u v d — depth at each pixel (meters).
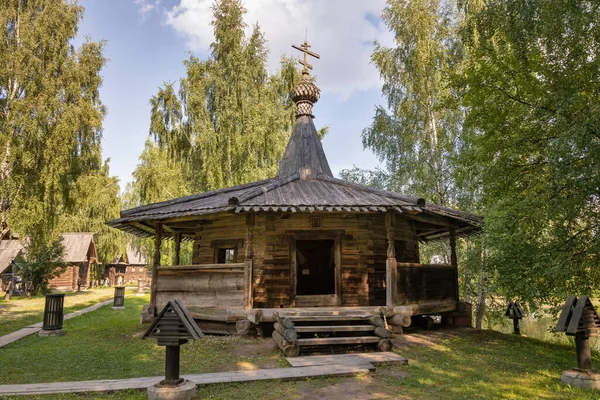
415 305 9.72
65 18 22.66
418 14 17.17
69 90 21.83
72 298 27.11
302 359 7.16
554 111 9.90
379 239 10.96
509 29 9.23
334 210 8.74
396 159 18.53
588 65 9.14
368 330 8.30
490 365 7.29
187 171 23.91
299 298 9.91
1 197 20.31
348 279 10.24
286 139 22.83
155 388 5.07
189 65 23.78
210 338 9.00
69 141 21.19
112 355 8.09
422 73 17.42
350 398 5.35
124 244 37.91
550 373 6.80
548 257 9.70
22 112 20.28
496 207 10.93
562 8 8.51
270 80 25.27
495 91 11.95
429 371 6.71
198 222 11.88
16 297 26.73
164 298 10.26
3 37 20.91
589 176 8.26
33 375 6.70
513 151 11.09
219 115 21.73
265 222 10.37
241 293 9.20
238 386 5.81
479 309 16.30
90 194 23.84
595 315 6.44
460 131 16.83
